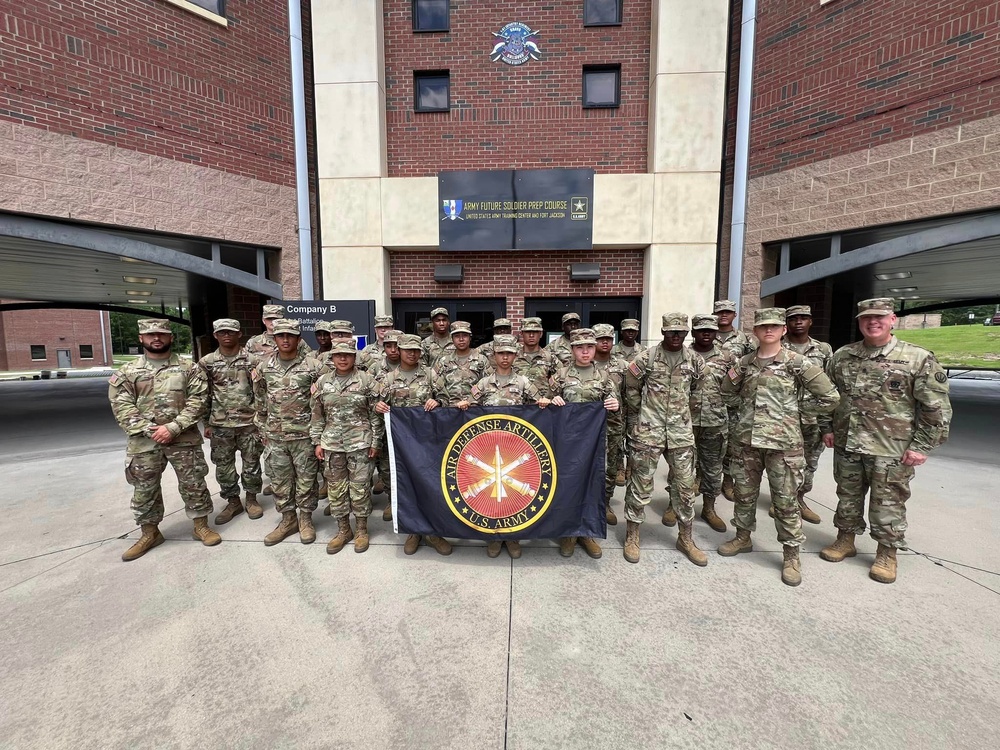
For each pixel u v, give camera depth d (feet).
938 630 8.52
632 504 11.41
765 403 10.68
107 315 113.29
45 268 28.25
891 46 19.04
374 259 25.82
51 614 9.20
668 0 24.12
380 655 8.01
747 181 23.75
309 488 12.60
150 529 12.05
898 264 25.16
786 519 10.30
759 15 22.79
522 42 25.90
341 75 25.03
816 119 21.24
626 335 18.61
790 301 28.07
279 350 12.66
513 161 26.43
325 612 9.26
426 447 11.59
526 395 12.29
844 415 11.17
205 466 12.55
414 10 26.07
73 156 19.02
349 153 25.43
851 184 20.38
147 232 21.16
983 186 17.31
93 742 6.38
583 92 26.20
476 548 12.22
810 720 6.62
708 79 24.40
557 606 9.41
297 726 6.61
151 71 20.63
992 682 7.26
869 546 11.98
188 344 141.79
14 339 103.19
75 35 18.88
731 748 6.20
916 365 10.02
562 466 11.41
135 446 11.51
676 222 25.08
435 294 27.07
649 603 9.51
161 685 7.38
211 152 22.35
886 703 6.89
